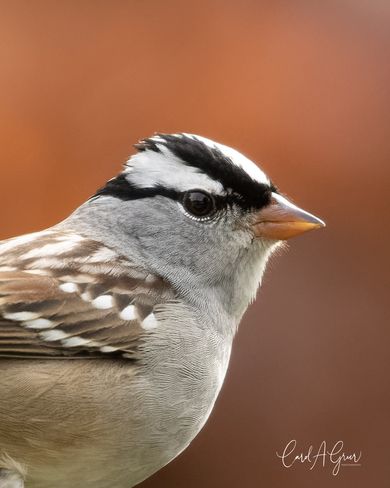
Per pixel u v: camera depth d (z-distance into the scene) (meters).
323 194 14.09
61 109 14.20
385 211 14.08
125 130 14.23
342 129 14.20
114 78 14.34
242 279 11.81
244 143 14.16
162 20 14.50
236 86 14.31
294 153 14.13
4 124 14.06
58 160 14.08
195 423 11.27
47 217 13.96
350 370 13.77
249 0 14.53
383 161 14.14
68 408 10.91
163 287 11.48
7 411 10.84
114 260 11.44
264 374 13.78
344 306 13.93
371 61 14.38
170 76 14.36
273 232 11.76
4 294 10.96
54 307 11.02
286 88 14.29
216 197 11.69
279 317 13.88
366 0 14.45
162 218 11.63
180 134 12.01
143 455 11.14
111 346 11.08
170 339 11.22
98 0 14.48
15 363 10.91
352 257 14.03
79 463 11.00
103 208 11.70
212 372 11.37
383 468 13.52
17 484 10.94
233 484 13.54
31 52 14.30
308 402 13.70
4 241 11.47
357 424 13.66
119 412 11.02
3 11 14.34
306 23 14.48
